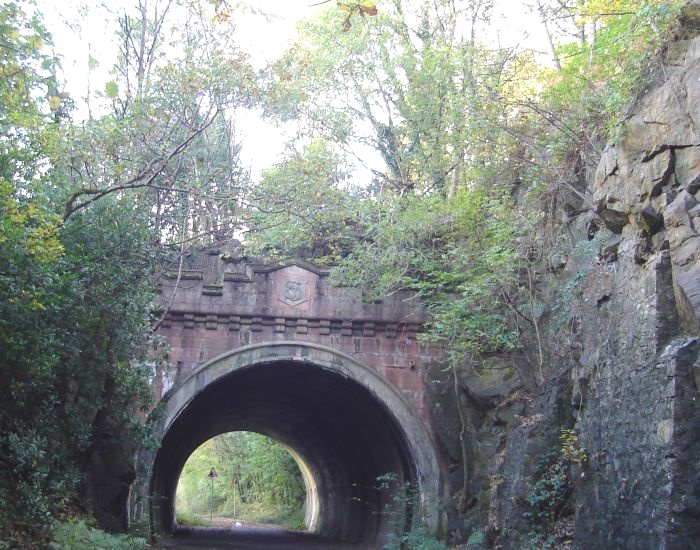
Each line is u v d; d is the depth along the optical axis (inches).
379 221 904.3
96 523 665.6
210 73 666.8
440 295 846.5
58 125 650.8
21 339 502.0
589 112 706.8
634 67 551.8
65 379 609.9
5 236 476.7
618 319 520.4
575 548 538.6
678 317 461.1
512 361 831.7
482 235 826.2
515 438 681.6
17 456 503.2
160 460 987.3
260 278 896.9
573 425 628.7
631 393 484.7
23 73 560.7
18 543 469.1
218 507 2711.6
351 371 904.9
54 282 531.8
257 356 886.4
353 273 899.4
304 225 858.8
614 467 498.0
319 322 903.7
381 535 1122.0
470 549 714.2
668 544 414.3
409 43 1091.3
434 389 909.8
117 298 623.2
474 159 904.9
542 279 770.2
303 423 1411.2
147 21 944.9
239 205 812.0
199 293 881.5
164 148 696.4
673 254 459.8
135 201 711.1
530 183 822.5
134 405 812.0
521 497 628.1
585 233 697.0
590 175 692.1
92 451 708.7
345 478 1435.8
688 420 427.5
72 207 623.2
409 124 1122.0
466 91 872.9
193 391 863.7
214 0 466.3
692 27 499.2
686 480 419.5
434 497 877.8
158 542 871.1
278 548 1087.6
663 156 488.4
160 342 812.0
